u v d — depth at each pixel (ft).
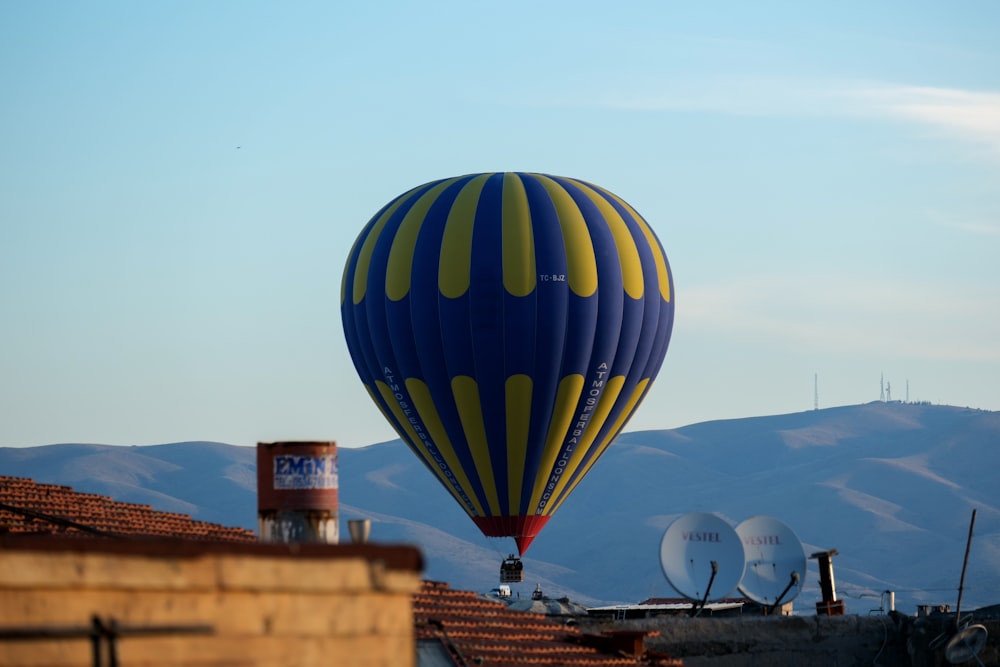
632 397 593.01
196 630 131.44
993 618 472.03
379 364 589.73
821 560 506.07
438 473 596.29
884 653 474.08
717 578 451.94
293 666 136.67
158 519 361.71
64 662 125.59
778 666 465.06
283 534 215.10
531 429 574.97
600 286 577.43
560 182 606.14
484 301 569.64
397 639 142.72
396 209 604.08
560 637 355.56
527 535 587.68
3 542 126.11
